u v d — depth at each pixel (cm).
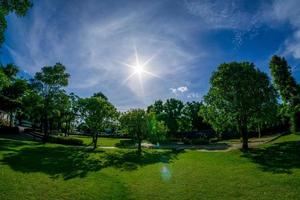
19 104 6378
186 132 8544
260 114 3356
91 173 2048
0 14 1459
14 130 5662
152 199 1432
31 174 1825
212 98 3641
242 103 3353
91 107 3938
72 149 3550
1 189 1384
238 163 2500
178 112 8756
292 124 4438
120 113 4069
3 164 2066
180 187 1656
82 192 1475
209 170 2202
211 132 8269
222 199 1382
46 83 5012
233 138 6712
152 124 4328
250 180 1755
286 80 4581
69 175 1916
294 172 1908
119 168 2384
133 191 1603
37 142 4300
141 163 2708
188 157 3138
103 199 1398
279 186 1557
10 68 6156
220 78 3512
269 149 3162
